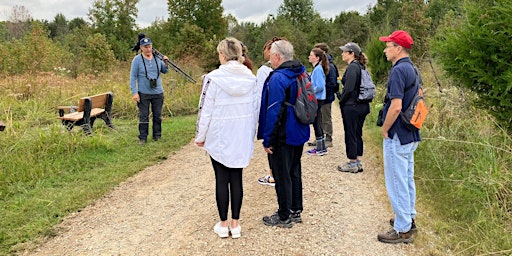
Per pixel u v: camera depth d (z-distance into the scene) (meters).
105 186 5.39
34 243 3.93
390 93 3.56
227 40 3.74
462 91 6.21
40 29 26.72
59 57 21.55
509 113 4.88
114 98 10.70
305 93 3.80
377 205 4.69
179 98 11.91
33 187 5.34
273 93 3.68
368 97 5.52
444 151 5.55
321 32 39.75
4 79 11.85
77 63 22.41
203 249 3.79
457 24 6.63
